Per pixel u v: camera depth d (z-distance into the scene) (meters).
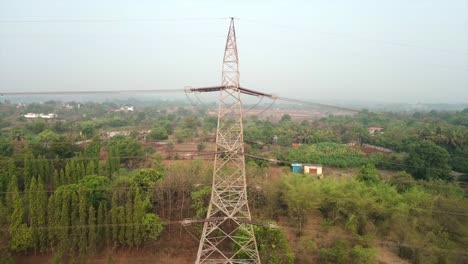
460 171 68.00
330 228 40.53
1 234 35.31
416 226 39.56
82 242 35.00
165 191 43.84
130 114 191.75
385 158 75.00
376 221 42.22
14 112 183.12
